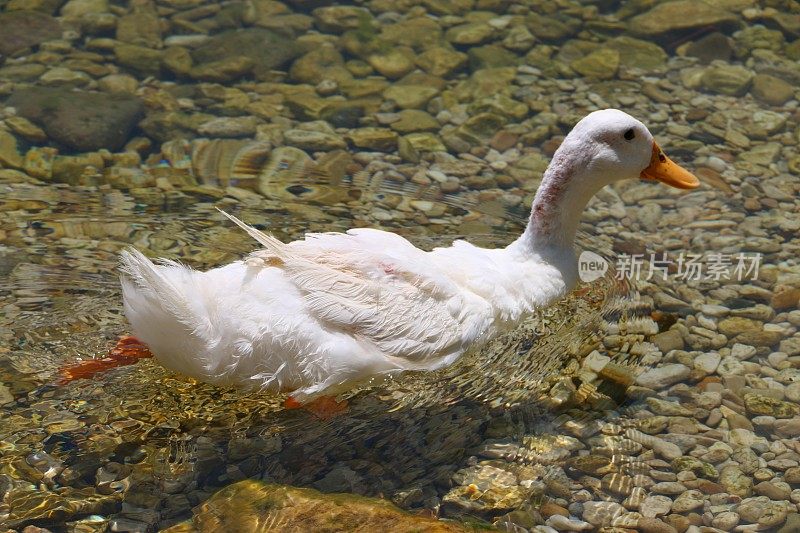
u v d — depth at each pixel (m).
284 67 8.60
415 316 4.72
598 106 8.15
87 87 8.01
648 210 6.93
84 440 4.43
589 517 4.28
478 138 7.68
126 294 4.36
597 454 4.67
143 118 7.68
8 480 4.18
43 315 5.24
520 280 5.32
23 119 7.45
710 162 7.43
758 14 9.60
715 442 4.80
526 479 4.47
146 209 6.46
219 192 6.74
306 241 4.86
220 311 4.36
